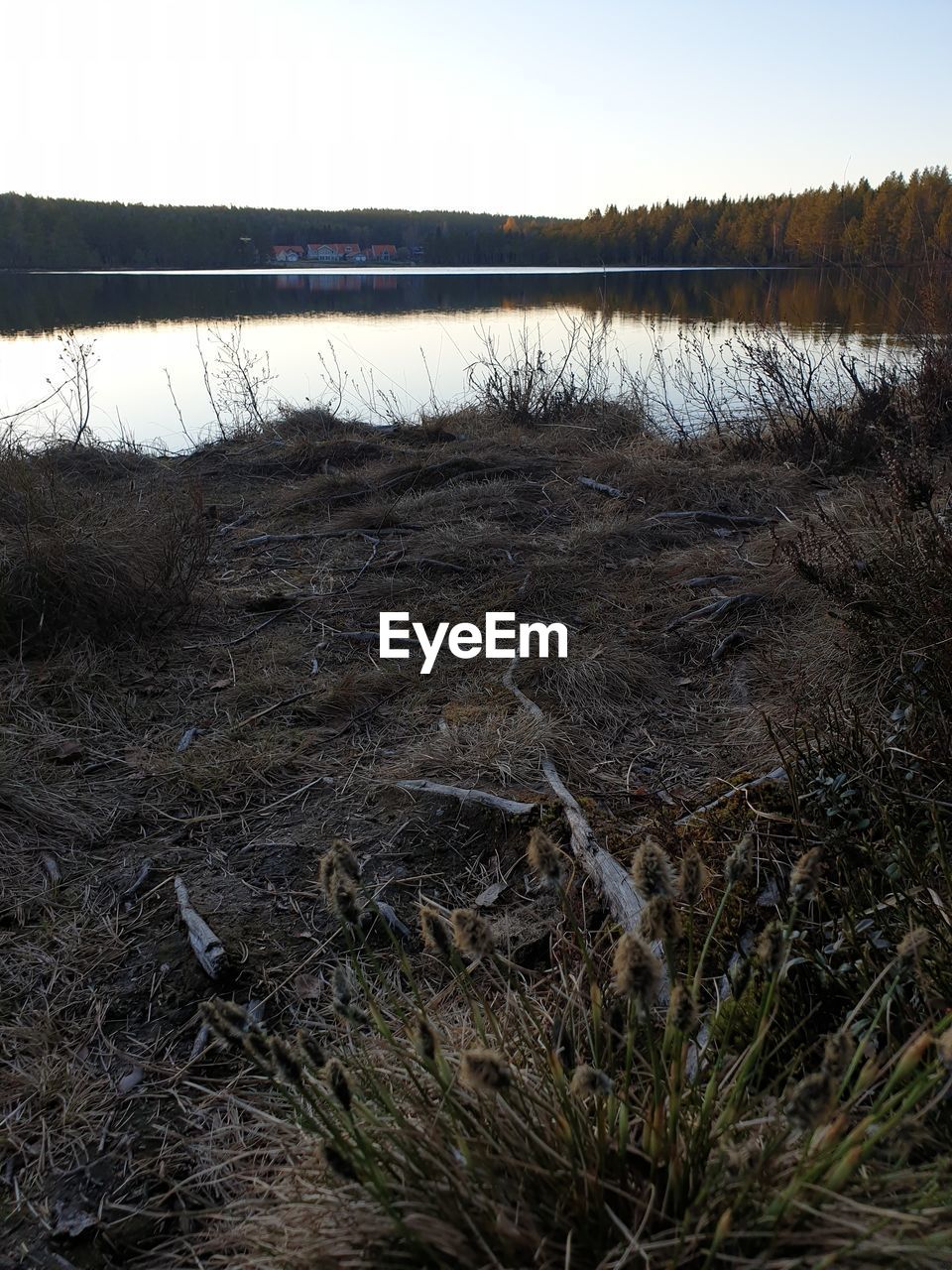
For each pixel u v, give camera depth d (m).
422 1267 1.37
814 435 7.34
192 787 3.28
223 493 7.49
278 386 12.50
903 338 8.23
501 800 3.03
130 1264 1.71
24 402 11.13
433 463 7.54
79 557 4.48
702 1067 1.77
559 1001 2.14
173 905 2.68
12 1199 1.84
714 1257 1.32
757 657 4.07
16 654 4.18
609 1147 1.46
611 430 9.04
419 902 2.61
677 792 3.14
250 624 4.82
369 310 21.92
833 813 2.42
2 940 2.52
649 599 4.85
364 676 4.06
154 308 23.20
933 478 4.31
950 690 2.75
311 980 2.38
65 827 3.02
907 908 2.03
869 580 3.34
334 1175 1.50
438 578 5.38
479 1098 1.53
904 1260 1.27
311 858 2.89
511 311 20.44
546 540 5.91
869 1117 1.29
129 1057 2.17
